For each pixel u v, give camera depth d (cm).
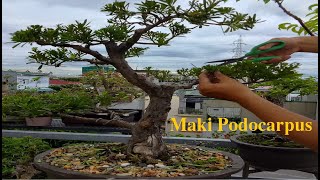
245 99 106
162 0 141
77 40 153
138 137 177
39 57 167
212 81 116
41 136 212
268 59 124
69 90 225
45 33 150
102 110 201
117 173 149
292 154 210
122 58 170
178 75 196
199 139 224
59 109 169
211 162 172
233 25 145
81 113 194
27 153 237
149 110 178
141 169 157
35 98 179
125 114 226
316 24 175
